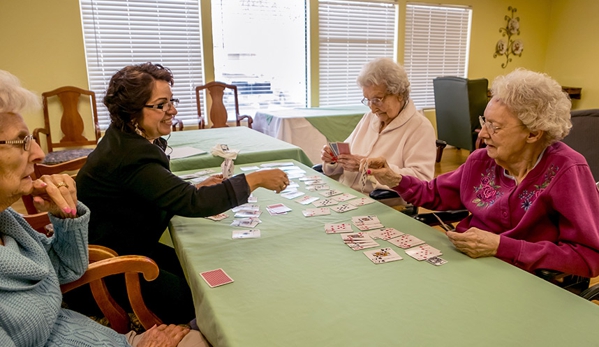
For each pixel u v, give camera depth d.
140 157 1.27
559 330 0.80
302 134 4.04
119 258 1.12
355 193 1.72
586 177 1.16
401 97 2.06
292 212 1.51
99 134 3.87
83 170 1.32
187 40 4.43
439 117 5.21
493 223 1.36
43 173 1.86
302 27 5.00
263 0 4.73
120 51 4.18
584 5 5.91
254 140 2.79
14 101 0.85
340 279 1.02
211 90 4.46
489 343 0.77
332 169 2.26
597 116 1.61
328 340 0.78
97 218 1.34
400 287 0.97
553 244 1.13
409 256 1.14
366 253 1.16
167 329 1.11
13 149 0.85
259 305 0.91
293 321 0.85
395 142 2.09
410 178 1.65
